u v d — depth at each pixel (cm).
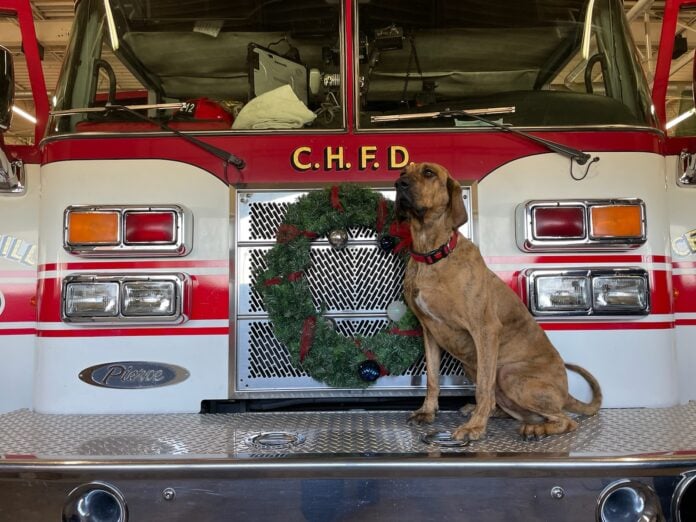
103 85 344
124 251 294
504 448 229
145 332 298
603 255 300
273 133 308
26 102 979
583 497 212
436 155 308
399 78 344
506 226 304
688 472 213
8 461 215
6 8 347
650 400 299
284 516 212
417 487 212
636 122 323
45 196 306
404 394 304
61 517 214
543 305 295
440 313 277
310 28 338
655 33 658
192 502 212
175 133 304
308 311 296
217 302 301
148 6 348
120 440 243
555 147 303
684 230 332
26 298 325
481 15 340
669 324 304
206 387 299
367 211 301
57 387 295
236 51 355
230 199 305
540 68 355
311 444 234
